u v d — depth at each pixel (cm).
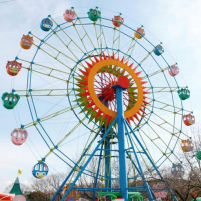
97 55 3039
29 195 5881
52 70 2764
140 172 2500
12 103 2428
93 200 2745
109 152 2761
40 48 2778
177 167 2902
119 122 2561
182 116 3212
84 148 2638
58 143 2491
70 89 2775
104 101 2862
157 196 2672
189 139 3084
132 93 2930
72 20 3022
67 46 2914
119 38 3275
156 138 3045
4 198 2103
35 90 2598
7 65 2569
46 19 2869
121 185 2325
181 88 3266
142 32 3594
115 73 2900
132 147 2477
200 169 2828
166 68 3397
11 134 2338
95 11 3144
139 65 3269
